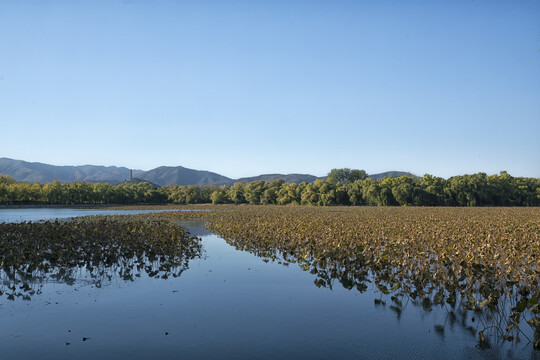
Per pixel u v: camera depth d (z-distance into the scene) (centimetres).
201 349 984
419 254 1972
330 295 1480
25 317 1220
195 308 1313
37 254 1977
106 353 960
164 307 1321
